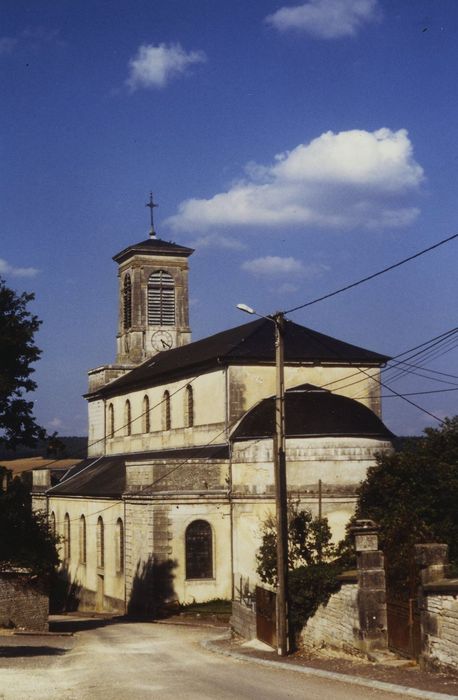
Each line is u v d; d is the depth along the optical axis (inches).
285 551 1270.9
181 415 2486.5
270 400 2135.8
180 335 3164.4
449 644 896.3
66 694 894.4
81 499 2605.8
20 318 1804.9
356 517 1631.4
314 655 1195.9
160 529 2030.0
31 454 5575.8
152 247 3161.9
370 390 2346.2
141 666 1165.1
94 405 3189.0
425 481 1626.5
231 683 979.3
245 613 1489.9
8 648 1371.8
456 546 1477.6
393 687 862.5
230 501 2060.8
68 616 2252.7
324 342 2369.6
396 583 1066.7
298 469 1956.2
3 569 1734.7
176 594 2017.7
